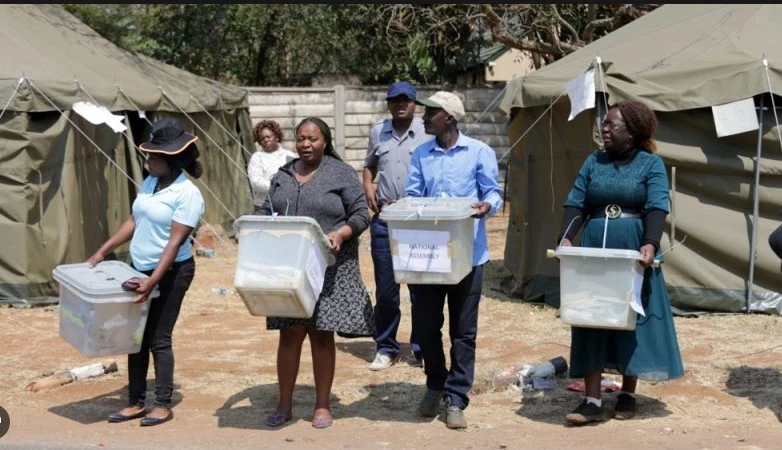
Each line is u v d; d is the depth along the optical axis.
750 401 6.43
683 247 8.97
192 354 7.90
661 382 6.83
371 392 6.80
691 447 5.46
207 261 12.88
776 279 8.87
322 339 5.92
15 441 5.69
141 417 6.19
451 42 19.31
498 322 9.01
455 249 5.52
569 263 5.60
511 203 10.73
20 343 8.27
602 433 5.77
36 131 9.62
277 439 5.72
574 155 9.16
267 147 10.67
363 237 15.05
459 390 5.88
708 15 9.88
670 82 8.75
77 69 10.78
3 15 10.98
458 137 6.01
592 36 16.88
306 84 22.89
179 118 12.97
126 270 5.98
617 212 5.78
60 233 9.80
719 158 8.78
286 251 5.40
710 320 8.81
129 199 11.86
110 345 5.74
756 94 8.48
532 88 9.49
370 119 18.83
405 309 9.64
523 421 6.08
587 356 5.84
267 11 21.47
